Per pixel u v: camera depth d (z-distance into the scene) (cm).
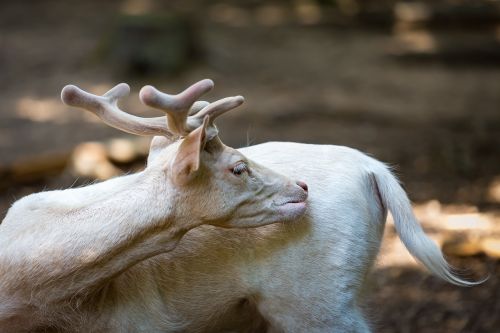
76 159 1561
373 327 856
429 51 3042
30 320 695
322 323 743
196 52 2698
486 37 3228
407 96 2416
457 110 2219
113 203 685
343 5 3919
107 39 2706
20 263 683
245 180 688
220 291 745
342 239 741
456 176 1605
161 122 718
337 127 2027
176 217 680
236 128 1998
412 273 1148
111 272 682
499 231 1274
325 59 2956
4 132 1997
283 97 2358
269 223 701
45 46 2989
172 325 744
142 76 2575
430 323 1006
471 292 1075
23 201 727
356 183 759
